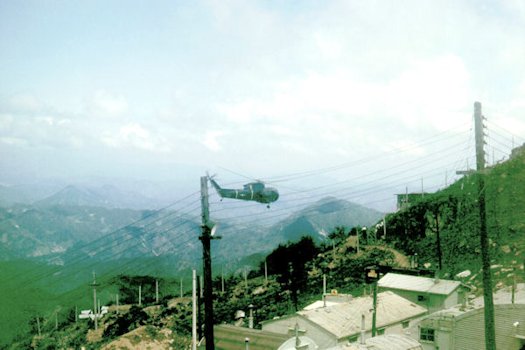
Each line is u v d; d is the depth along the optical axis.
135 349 70.81
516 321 40.75
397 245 106.56
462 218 96.56
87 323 120.88
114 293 186.62
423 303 61.50
